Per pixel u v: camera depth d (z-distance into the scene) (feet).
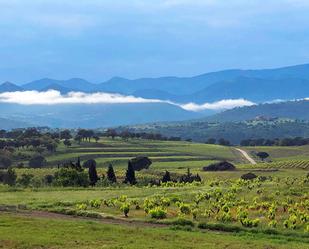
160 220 198.90
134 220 199.93
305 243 160.97
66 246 133.80
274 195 278.05
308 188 305.53
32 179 495.41
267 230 181.27
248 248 142.00
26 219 177.27
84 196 288.71
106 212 221.25
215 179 531.50
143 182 497.05
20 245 132.46
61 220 182.60
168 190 327.06
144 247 135.44
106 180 462.60
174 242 146.41
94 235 151.12
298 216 208.64
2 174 539.29
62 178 434.71
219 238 158.92
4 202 250.98
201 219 204.85
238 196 285.02
